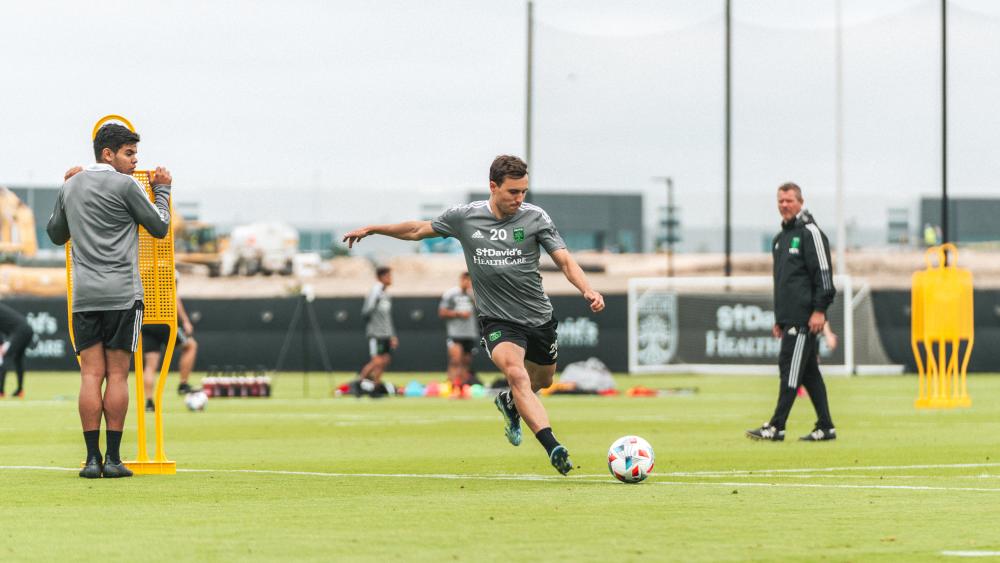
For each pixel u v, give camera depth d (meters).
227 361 60.91
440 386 45.38
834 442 23.64
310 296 49.56
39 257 83.56
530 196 67.69
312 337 61.28
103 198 17.06
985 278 87.25
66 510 13.79
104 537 11.86
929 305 35.09
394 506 13.97
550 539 11.63
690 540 11.57
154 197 17.80
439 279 101.12
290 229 98.25
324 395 45.16
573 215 98.06
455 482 16.56
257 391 43.78
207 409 36.19
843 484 16.14
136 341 17.34
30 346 42.16
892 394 42.94
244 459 20.41
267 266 97.69
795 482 16.50
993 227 89.12
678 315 61.12
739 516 13.11
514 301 16.95
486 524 12.55
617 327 61.56
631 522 12.68
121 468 17.33
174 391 46.97
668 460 19.94
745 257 94.25
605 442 23.72
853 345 60.88
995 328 60.12
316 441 24.30
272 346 60.94
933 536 11.82
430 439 24.77
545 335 17.12
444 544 11.37
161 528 12.39
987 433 25.88
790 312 23.86
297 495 15.09
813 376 24.05
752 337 60.38
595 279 96.56
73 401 39.16
